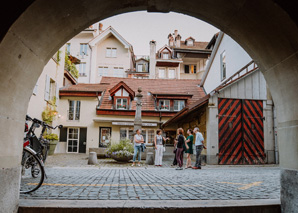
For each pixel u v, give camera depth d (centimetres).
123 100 2352
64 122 2259
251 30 333
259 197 410
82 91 2256
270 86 353
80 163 1291
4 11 252
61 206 321
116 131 2270
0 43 249
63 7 296
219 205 338
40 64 332
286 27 278
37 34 296
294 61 295
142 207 327
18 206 318
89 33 3712
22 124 322
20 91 305
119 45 3759
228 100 1426
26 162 441
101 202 346
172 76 3806
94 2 323
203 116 1559
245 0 297
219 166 1272
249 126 1427
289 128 318
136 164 1310
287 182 322
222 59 2030
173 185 540
